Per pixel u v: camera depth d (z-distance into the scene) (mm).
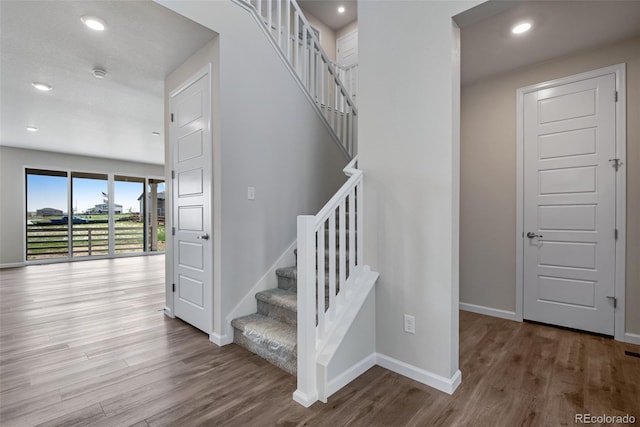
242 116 2738
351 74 4676
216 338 2627
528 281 3230
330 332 1992
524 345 2639
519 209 3277
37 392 1920
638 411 1744
